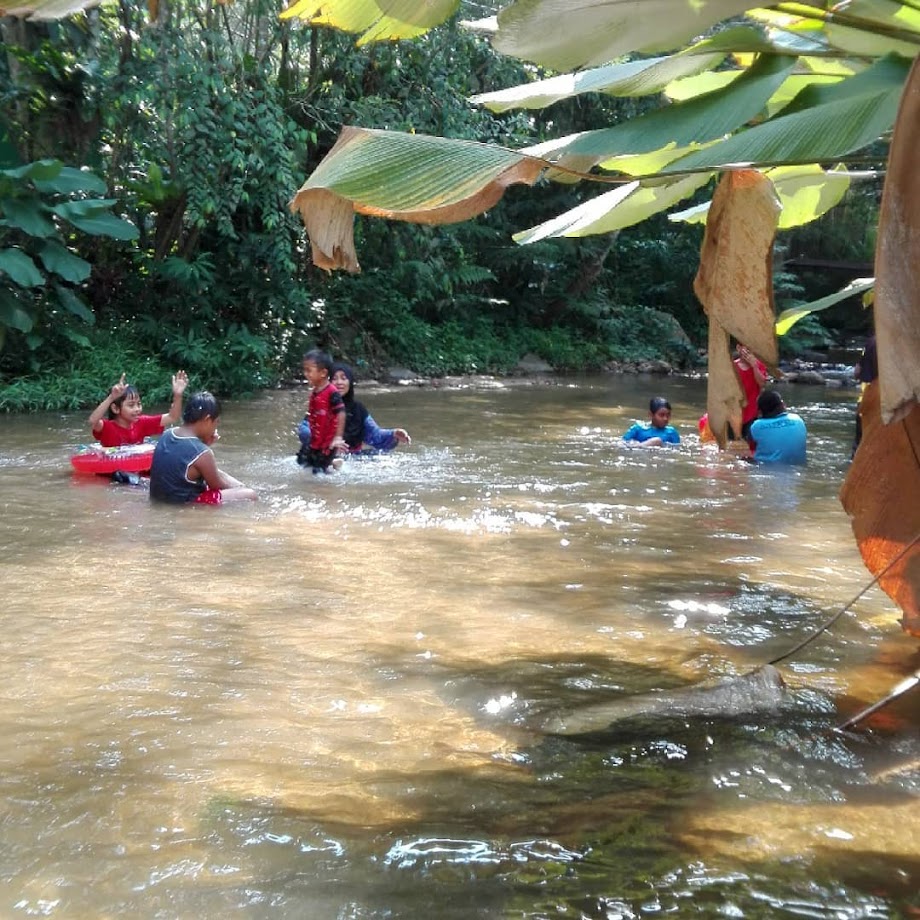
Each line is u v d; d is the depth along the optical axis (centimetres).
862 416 345
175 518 586
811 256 2734
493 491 692
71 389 1197
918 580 352
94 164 1348
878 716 316
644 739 297
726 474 781
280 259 1427
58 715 305
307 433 767
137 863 224
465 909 208
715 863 227
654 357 2152
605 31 272
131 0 1299
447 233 1795
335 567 484
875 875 222
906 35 276
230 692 326
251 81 1429
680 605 434
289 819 244
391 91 1564
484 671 351
